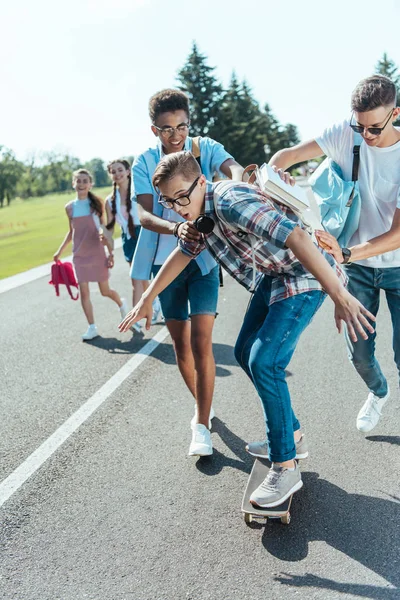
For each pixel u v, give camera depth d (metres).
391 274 3.64
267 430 3.13
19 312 8.79
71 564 2.87
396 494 3.33
